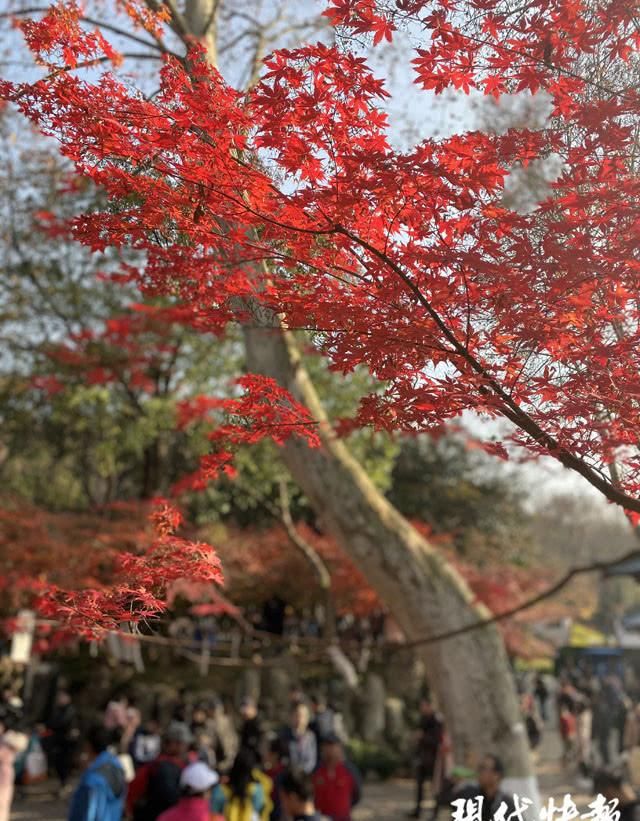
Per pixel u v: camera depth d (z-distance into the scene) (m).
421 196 2.77
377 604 17.70
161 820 6.01
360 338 3.05
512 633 19.30
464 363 3.00
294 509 22.86
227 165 2.77
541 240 2.95
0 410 16.48
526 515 28.06
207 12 8.07
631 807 5.06
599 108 2.74
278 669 18.86
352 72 2.74
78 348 14.39
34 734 13.55
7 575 11.88
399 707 18.53
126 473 20.88
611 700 14.67
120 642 15.78
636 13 2.81
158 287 3.56
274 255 3.04
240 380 3.60
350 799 7.48
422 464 25.81
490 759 5.91
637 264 2.79
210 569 3.37
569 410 2.95
